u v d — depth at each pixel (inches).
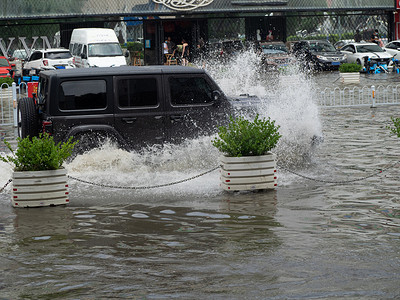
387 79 1261.1
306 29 1798.7
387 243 272.8
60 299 217.8
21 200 353.1
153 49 1676.9
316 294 217.3
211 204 351.6
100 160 434.3
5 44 1563.7
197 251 268.4
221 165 386.6
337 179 406.3
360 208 334.0
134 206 350.6
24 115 436.1
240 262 252.7
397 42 1606.8
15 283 234.2
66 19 1581.0
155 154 440.1
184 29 1728.6
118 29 1658.5
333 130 624.4
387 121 681.6
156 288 226.5
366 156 482.3
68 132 424.8
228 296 217.3
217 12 1644.9
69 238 291.9
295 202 351.3
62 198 357.4
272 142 385.1
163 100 439.2
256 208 339.9
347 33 1831.9
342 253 260.8
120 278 237.8
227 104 450.3
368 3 1749.5
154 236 292.4
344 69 1198.9
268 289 223.0
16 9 1498.5
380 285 224.5
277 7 1689.2
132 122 434.9
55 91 423.8
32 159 356.8
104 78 431.2
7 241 288.7
